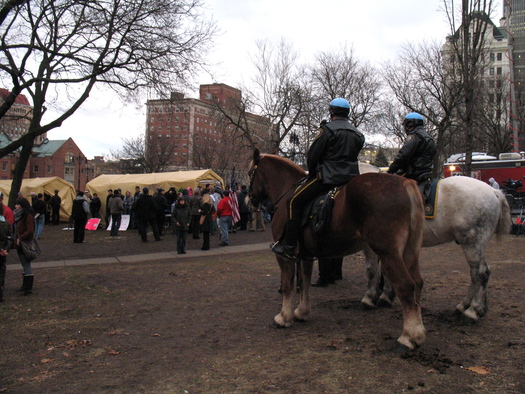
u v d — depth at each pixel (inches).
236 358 172.2
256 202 241.8
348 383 143.3
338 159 186.1
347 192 171.3
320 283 316.2
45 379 158.1
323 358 167.5
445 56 1077.1
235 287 320.8
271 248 210.2
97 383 152.7
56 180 1093.1
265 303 268.7
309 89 1373.0
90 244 637.9
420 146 222.7
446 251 479.8
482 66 863.1
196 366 165.3
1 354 187.5
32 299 293.6
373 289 246.7
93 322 235.0
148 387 147.5
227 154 2310.5
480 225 208.2
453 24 599.8
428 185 221.5
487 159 854.5
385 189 162.7
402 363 158.1
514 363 155.9
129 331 217.0
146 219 657.6
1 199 296.4
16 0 435.8
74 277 373.1
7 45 476.4
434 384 139.9
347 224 171.2
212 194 747.4
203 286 327.9
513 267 363.3
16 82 492.4
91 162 4394.7
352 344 183.2
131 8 558.6
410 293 160.7
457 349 172.9
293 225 192.1
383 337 190.7
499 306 237.1
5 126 725.3
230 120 1382.9
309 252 196.1
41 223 722.8
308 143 1398.9
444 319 215.9
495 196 213.2
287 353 175.3
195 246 604.4
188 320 234.5
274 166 230.1
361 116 1424.7
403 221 160.4
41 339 207.3
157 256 516.4
